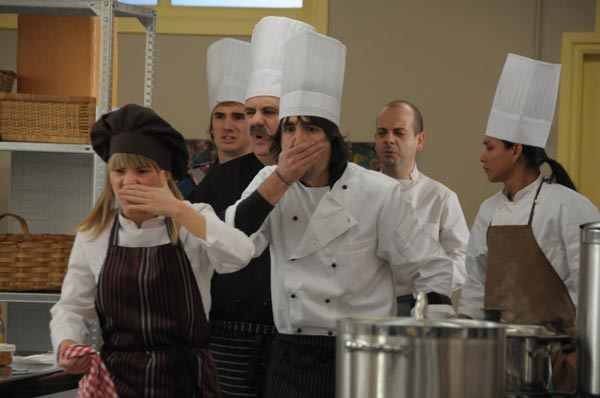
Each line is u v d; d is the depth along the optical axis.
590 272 4.71
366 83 15.09
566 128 14.85
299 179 6.31
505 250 8.35
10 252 8.92
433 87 14.98
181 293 5.62
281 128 6.45
